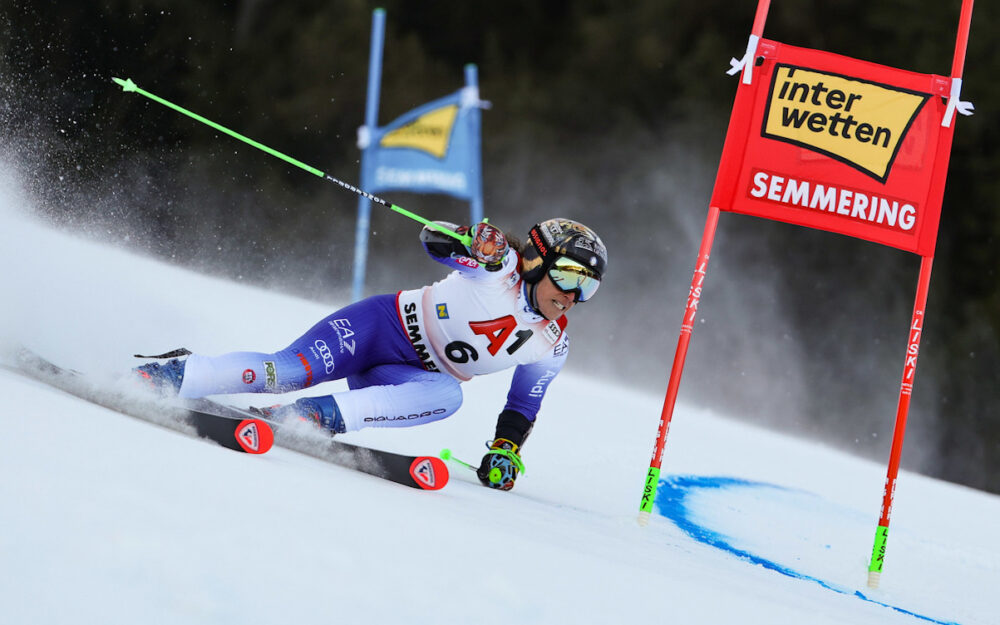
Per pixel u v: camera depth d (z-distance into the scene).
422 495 10.56
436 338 13.82
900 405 14.77
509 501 12.55
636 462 19.66
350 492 8.78
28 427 7.69
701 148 80.56
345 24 78.44
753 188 15.41
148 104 60.12
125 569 5.32
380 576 6.20
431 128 42.00
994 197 73.00
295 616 5.30
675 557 10.98
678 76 81.19
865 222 15.12
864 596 13.02
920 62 75.19
